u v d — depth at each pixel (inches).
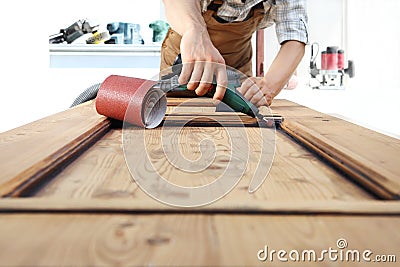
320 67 119.5
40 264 13.1
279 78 59.6
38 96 115.1
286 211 17.4
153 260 13.3
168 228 15.8
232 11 68.5
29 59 113.8
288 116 50.5
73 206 17.7
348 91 97.0
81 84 119.3
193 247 14.3
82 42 118.7
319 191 21.4
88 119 44.9
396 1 104.2
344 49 119.6
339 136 35.3
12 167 24.0
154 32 121.7
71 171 25.0
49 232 15.5
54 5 126.5
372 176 22.5
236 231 15.6
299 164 27.2
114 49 116.0
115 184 22.1
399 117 92.8
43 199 18.5
